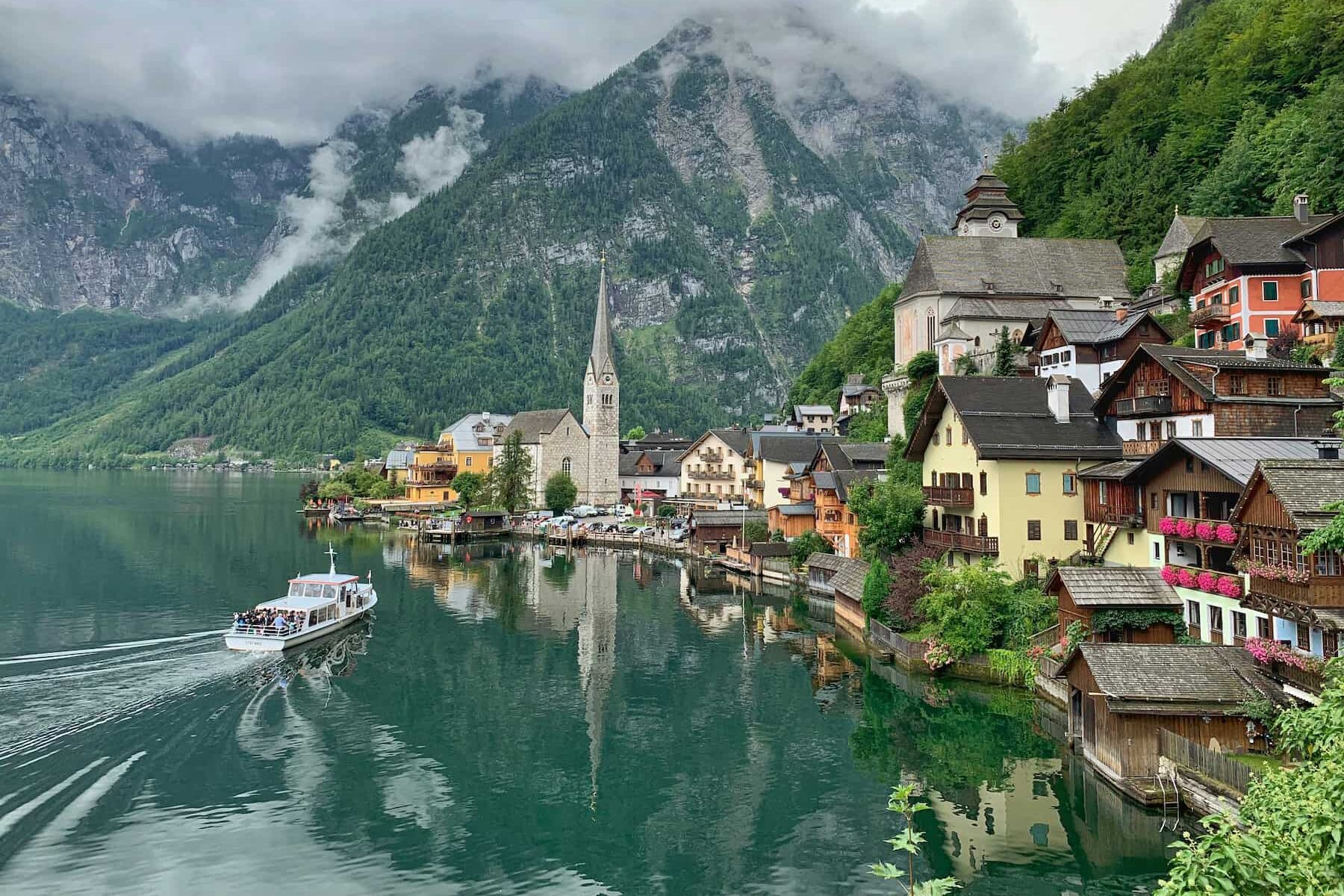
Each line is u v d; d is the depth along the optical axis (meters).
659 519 156.12
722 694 58.00
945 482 70.25
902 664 62.00
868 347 173.50
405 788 42.25
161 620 69.94
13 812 37.62
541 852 36.47
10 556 103.19
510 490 157.50
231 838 36.47
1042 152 147.12
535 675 62.03
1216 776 34.16
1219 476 44.91
